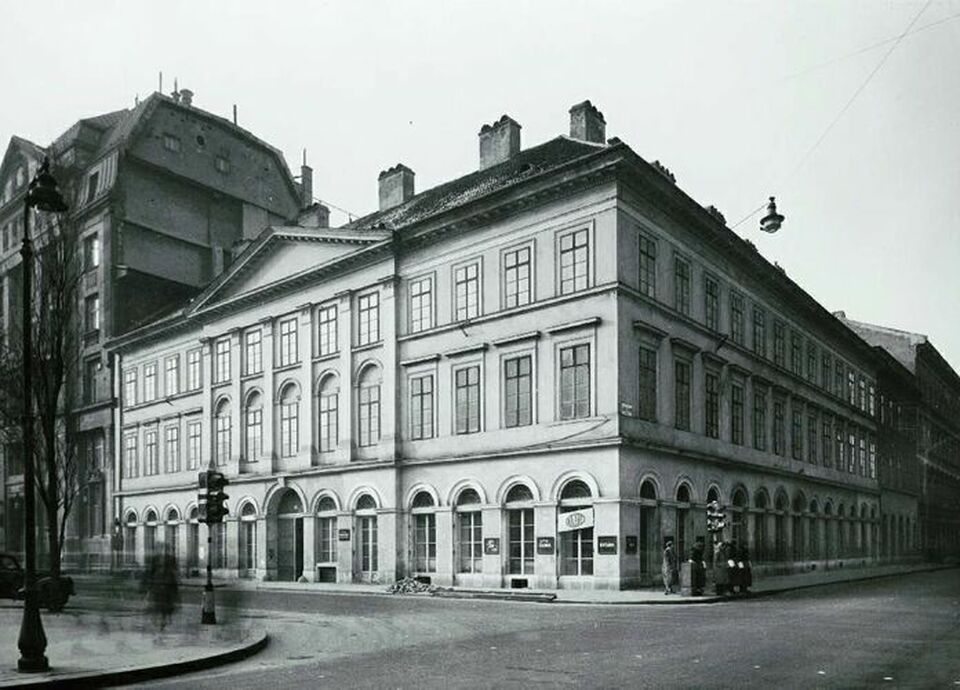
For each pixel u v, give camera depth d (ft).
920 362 217.77
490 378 103.91
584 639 50.96
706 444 108.88
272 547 130.52
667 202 102.99
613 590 88.58
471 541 104.22
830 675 36.45
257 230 188.44
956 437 253.85
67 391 115.65
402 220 124.26
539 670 38.86
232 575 135.44
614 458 90.33
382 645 50.01
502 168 121.70
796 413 142.00
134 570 116.98
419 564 109.81
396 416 113.39
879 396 191.62
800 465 140.67
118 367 168.35
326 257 126.11
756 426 125.29
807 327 150.41
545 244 100.73
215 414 144.56
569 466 94.32
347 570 116.78
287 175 197.47
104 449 171.01
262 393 135.03
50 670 38.88
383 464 112.47
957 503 248.11
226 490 138.92
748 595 88.22
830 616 64.90
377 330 118.42
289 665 42.83
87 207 169.37
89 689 37.14
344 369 121.08
